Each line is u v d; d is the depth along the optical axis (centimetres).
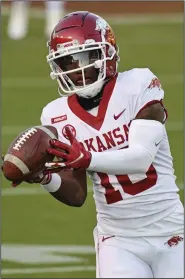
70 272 1889
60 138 1337
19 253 2041
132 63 4431
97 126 1312
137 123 1270
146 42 4838
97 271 1309
